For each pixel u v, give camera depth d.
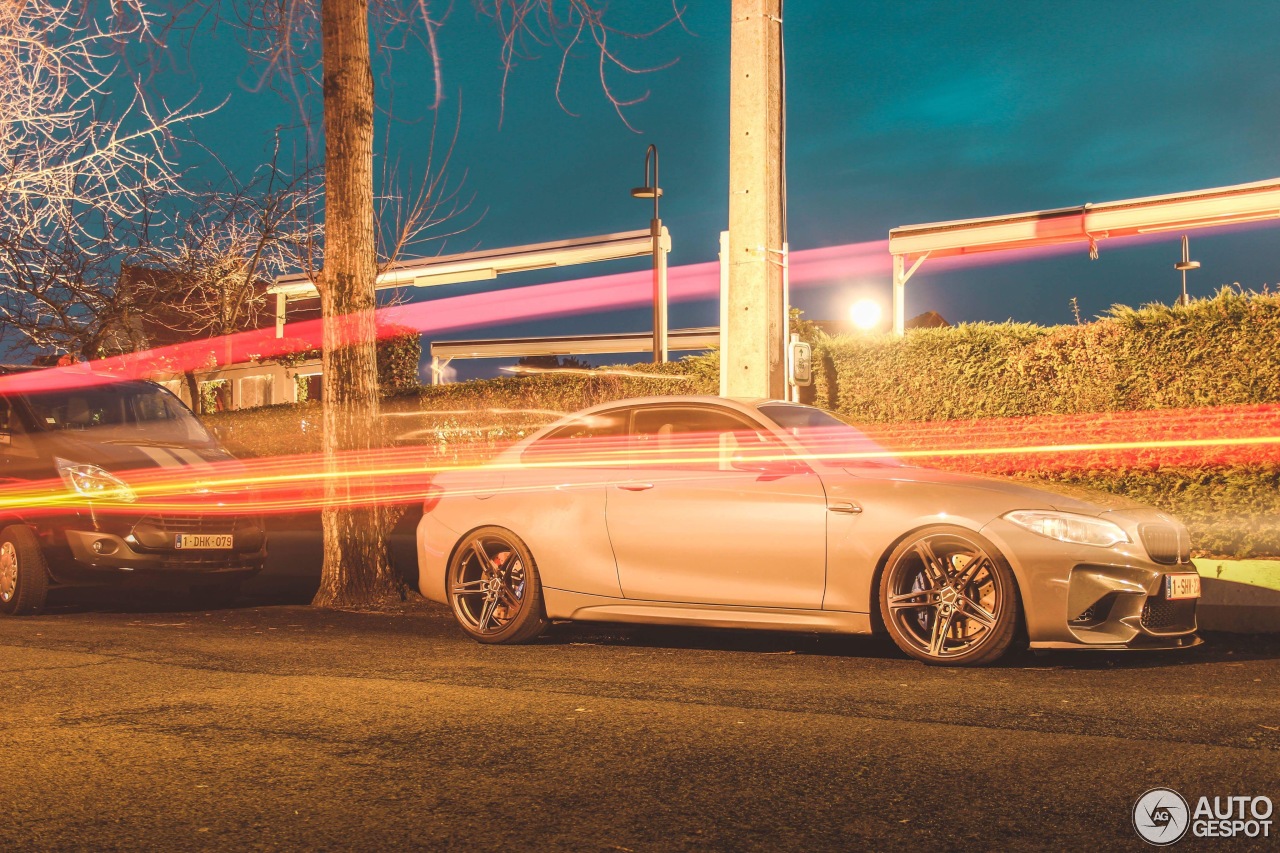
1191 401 9.54
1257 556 9.23
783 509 6.49
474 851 3.23
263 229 16.88
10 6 10.02
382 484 9.96
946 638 6.19
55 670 6.11
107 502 9.12
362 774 3.99
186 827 3.44
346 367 9.87
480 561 7.43
